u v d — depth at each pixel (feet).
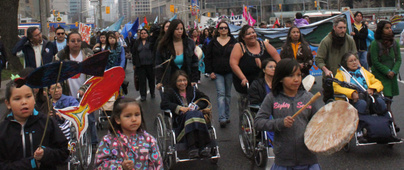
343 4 269.03
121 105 11.27
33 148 10.74
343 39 23.41
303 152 11.57
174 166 17.90
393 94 23.26
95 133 19.61
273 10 312.09
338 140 10.12
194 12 215.31
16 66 53.72
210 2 331.77
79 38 20.27
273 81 11.93
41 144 10.36
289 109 11.79
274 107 11.91
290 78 11.52
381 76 23.17
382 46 23.11
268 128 11.53
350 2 268.21
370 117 18.20
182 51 21.77
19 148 10.64
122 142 11.27
